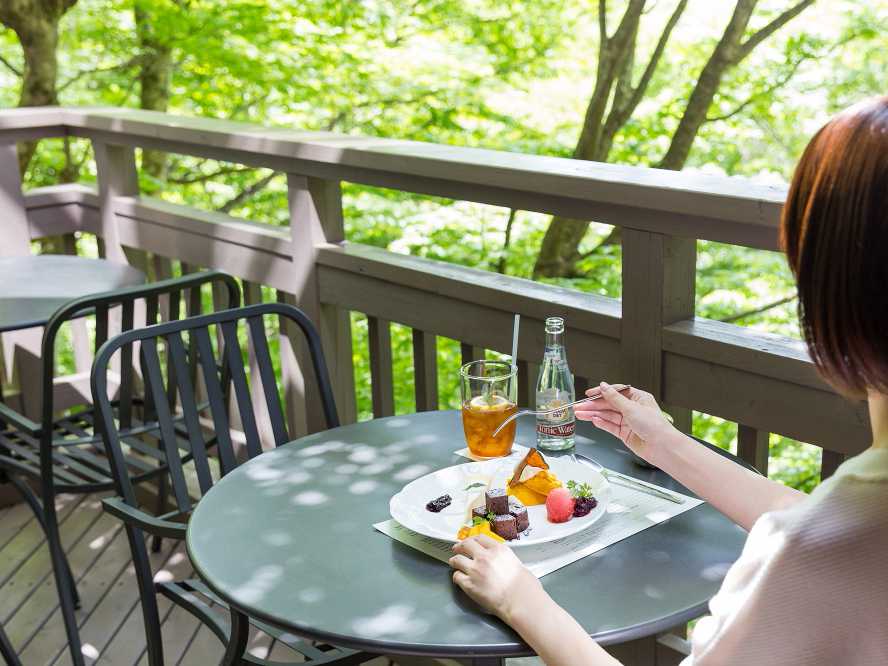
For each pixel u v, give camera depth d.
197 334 1.96
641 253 1.80
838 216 0.72
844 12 5.55
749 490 1.30
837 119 0.75
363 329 6.79
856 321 0.71
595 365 1.96
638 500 1.43
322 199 2.54
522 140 6.66
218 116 7.25
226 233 2.86
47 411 2.21
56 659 2.43
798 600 0.76
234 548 1.37
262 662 1.63
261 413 3.00
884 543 0.73
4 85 7.59
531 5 6.35
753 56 5.80
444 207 6.32
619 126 6.18
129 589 2.72
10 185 3.37
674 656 1.89
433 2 6.41
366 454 1.66
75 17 6.70
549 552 1.30
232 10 6.34
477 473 1.51
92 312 2.47
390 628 1.16
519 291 2.07
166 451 1.91
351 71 6.50
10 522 3.10
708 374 1.77
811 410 1.63
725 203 1.62
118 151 3.27
